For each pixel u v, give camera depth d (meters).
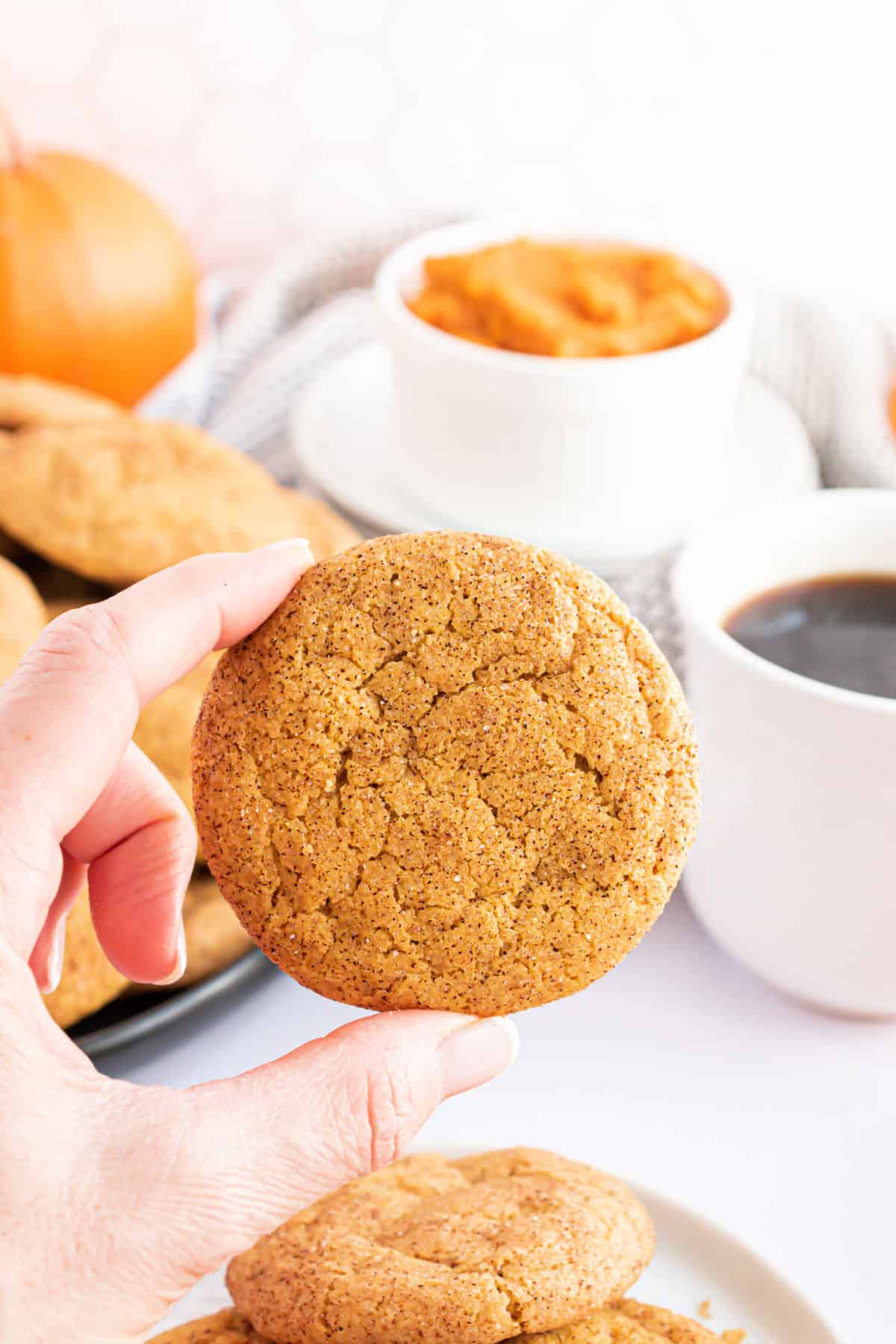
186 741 0.56
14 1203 0.39
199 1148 0.40
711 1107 0.52
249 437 0.74
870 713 0.47
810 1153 0.51
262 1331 0.45
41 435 0.63
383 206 0.94
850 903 0.50
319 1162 0.41
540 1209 0.46
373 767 0.41
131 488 0.61
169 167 0.94
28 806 0.41
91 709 0.41
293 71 0.89
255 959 0.52
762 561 0.53
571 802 0.41
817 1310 0.46
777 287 0.71
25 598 0.57
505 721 0.41
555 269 0.66
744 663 0.49
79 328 0.76
